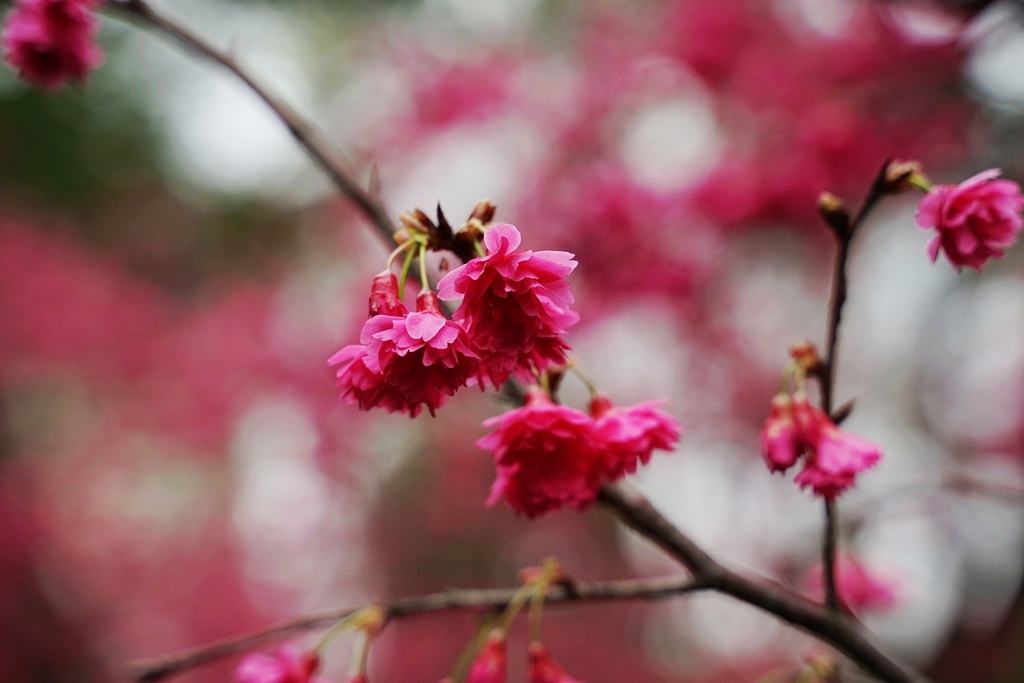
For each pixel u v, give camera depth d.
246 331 7.25
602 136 4.47
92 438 8.21
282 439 7.08
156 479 8.58
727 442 5.35
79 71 1.97
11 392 8.25
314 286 7.49
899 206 4.23
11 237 7.89
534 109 4.54
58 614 8.27
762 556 5.07
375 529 7.68
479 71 4.74
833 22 4.08
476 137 4.72
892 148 3.94
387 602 1.69
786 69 4.16
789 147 4.08
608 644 7.73
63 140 8.51
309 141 1.95
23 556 7.97
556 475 1.35
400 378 1.10
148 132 8.78
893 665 1.69
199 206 9.11
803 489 1.51
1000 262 5.11
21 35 1.90
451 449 7.13
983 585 4.75
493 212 1.28
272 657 1.68
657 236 4.13
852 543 2.88
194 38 1.99
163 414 7.59
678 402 5.24
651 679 7.62
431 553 7.76
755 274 4.69
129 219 9.22
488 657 1.61
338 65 6.46
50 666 8.18
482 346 1.09
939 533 4.80
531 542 7.93
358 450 6.91
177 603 7.97
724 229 4.09
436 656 7.42
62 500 8.30
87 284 8.02
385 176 5.02
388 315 1.15
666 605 7.77
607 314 4.38
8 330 7.67
